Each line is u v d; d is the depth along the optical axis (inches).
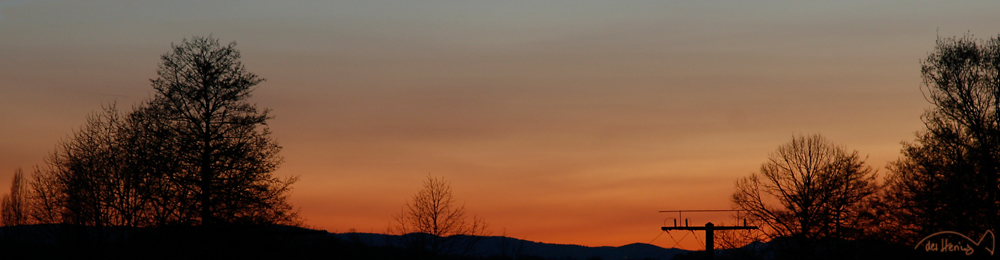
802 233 1485.0
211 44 1457.9
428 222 1541.6
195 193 1371.8
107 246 1322.6
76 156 1347.2
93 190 1306.6
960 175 1159.6
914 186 1246.9
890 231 1333.7
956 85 1216.8
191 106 1419.8
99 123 1398.9
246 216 1414.9
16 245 1553.9
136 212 1314.0
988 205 1116.5
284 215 1459.2
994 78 1188.5
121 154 1370.6
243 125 1427.2
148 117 1412.4
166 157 1378.0
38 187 1339.8
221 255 1380.4
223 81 1430.9
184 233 1326.3
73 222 1321.4
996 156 1125.7
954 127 1218.0
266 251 1438.2
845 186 1485.0
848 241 1464.1
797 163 1544.0
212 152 1397.6
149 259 1288.1
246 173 1406.3
